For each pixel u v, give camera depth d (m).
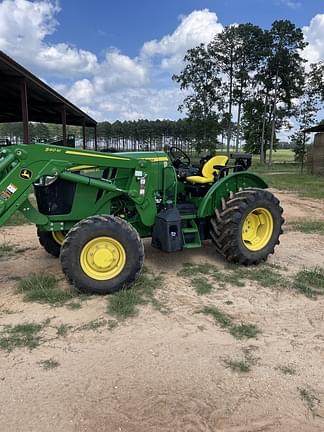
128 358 3.07
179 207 5.34
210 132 46.38
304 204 11.28
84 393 2.65
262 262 5.51
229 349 3.23
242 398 2.63
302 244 6.70
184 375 2.86
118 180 4.82
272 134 42.12
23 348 3.20
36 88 14.05
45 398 2.59
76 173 4.60
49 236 5.46
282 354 3.18
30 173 4.12
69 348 3.21
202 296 4.31
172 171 5.22
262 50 41.84
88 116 24.84
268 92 44.19
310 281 4.79
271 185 16.72
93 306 3.97
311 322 3.76
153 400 2.59
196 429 2.35
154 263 5.38
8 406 2.52
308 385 2.79
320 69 42.69
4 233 7.11
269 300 4.24
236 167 5.63
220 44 43.34
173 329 3.54
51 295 4.17
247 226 5.44
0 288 4.50
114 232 4.16
